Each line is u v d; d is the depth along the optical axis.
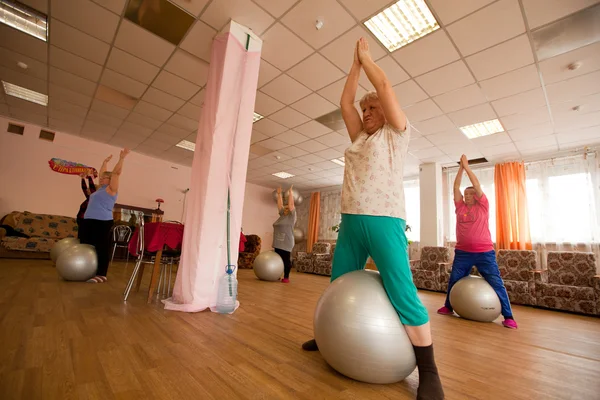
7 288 2.65
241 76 2.85
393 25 2.96
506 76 3.54
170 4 2.90
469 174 2.97
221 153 2.55
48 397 0.94
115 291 2.84
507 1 2.56
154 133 6.38
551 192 5.70
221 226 2.49
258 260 4.82
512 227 5.85
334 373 1.29
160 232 2.64
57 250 4.34
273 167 8.24
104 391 1.01
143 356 1.34
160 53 3.69
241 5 2.81
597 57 3.14
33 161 6.32
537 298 4.12
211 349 1.49
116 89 4.67
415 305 1.15
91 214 3.39
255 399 1.03
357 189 1.28
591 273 3.95
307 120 5.16
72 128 6.43
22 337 1.47
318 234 10.03
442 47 3.14
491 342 2.08
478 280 2.88
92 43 3.60
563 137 5.03
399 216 1.22
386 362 1.10
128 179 7.57
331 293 1.26
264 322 2.10
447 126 4.89
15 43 3.71
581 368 1.62
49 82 4.60
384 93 1.22
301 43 3.26
